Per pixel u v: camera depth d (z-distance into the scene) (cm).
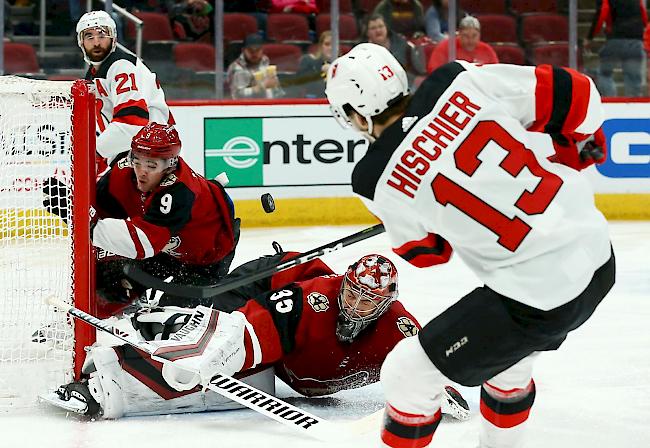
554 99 733
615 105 2441
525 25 2469
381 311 980
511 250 720
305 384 1052
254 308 1009
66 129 1116
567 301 725
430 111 727
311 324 1005
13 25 2289
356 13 2402
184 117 2300
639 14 2458
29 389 1076
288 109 2342
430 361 755
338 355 1017
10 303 1320
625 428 1005
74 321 1072
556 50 2484
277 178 2352
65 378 1081
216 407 1041
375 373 1036
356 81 725
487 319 735
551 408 1071
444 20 2417
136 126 1391
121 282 1252
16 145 1178
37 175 1192
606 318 1501
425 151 722
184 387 987
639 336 1393
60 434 970
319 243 2117
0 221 1228
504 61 2475
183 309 1020
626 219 2461
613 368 1231
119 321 1339
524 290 720
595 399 1103
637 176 2459
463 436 970
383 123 738
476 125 722
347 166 2380
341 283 1015
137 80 1416
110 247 1090
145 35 2334
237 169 2331
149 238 1097
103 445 938
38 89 1054
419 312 1537
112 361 1009
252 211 2342
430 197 723
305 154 2359
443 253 764
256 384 1038
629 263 1919
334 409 1053
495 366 751
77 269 1080
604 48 2481
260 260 1177
